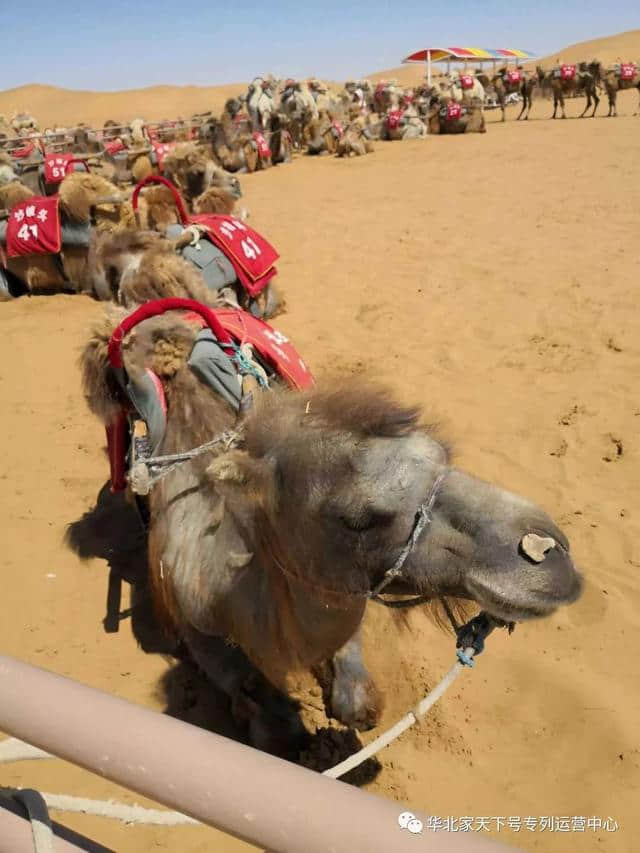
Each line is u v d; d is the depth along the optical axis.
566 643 4.84
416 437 2.88
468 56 60.06
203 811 1.50
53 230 11.61
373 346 9.36
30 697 1.70
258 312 9.02
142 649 5.07
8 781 4.05
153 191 10.10
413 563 2.78
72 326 10.75
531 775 4.05
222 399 4.05
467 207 16.47
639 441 6.90
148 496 4.96
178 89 81.06
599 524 5.88
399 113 32.03
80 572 5.81
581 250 12.44
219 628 3.79
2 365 9.47
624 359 8.48
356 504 2.76
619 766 4.04
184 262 5.44
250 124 28.12
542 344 9.05
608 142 25.05
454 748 4.21
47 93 84.50
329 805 1.41
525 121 36.59
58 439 7.68
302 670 3.55
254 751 1.54
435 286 11.32
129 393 4.25
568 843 3.69
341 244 14.10
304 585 3.11
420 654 4.83
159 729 1.58
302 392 3.23
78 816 3.86
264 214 17.58
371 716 3.94
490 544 2.66
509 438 7.13
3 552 6.03
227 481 3.08
